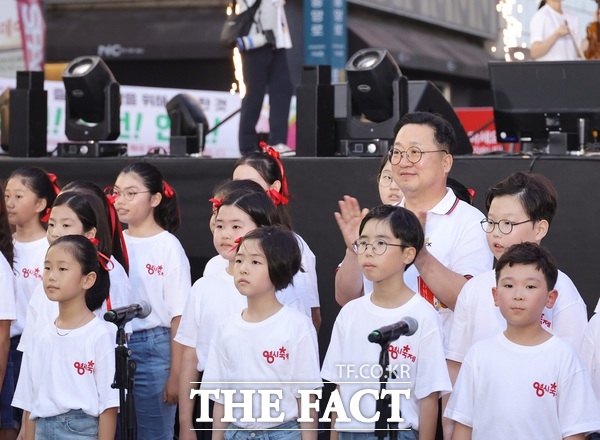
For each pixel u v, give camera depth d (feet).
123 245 37.40
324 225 42.68
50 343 32.50
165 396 38.11
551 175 39.27
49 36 111.04
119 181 39.93
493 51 124.98
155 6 110.22
